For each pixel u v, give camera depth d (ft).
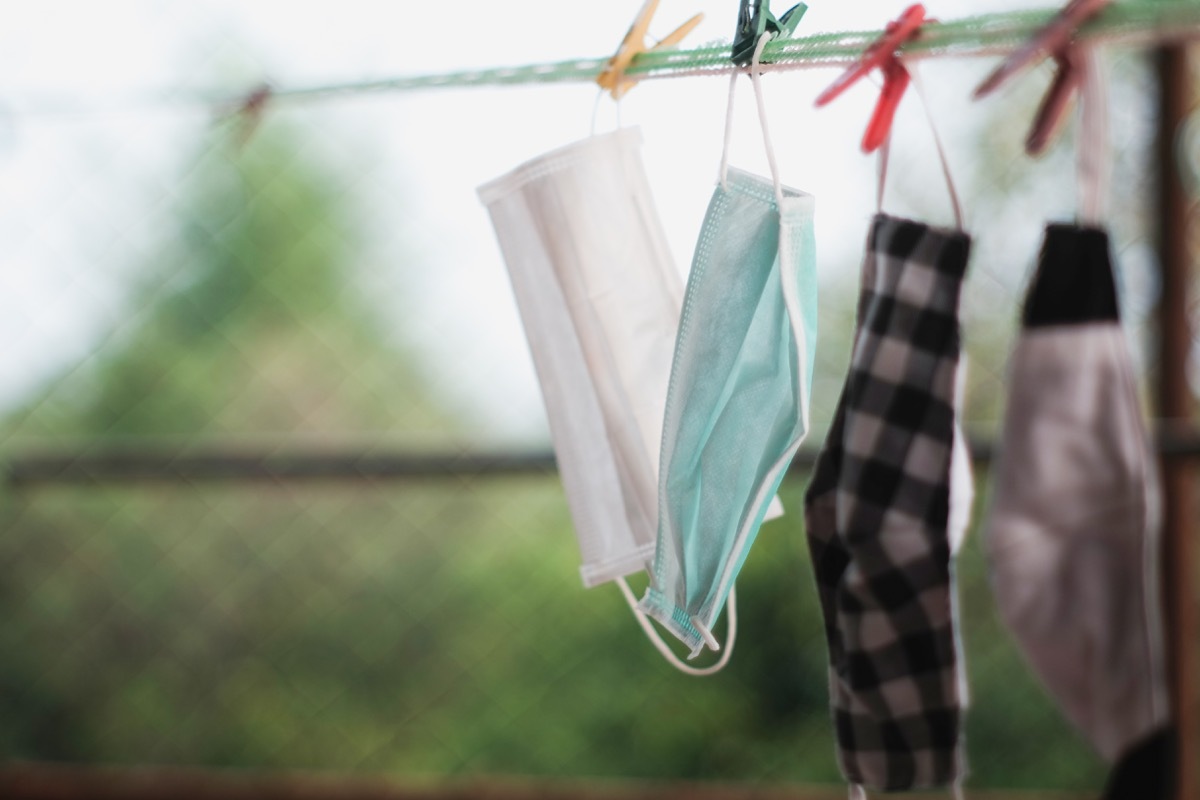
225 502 10.28
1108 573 2.43
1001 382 7.60
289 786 7.12
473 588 10.25
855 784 3.02
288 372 11.09
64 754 9.93
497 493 10.26
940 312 2.83
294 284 11.08
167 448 8.03
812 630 9.08
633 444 3.46
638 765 9.68
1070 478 2.46
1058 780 8.00
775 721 9.24
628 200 3.41
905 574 2.83
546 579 10.12
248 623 10.31
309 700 10.28
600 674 9.92
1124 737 2.43
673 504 3.09
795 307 2.77
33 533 9.91
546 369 3.54
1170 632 5.76
